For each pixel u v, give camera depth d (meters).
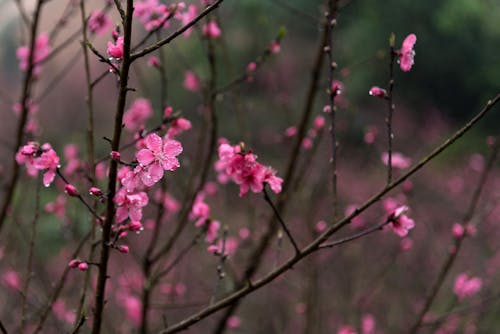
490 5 13.44
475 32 13.54
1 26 18.50
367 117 13.31
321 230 4.11
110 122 13.98
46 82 13.33
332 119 2.31
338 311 5.31
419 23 13.20
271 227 3.49
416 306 5.41
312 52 12.41
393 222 2.20
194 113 11.01
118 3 1.85
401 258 6.01
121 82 1.84
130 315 3.95
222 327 3.45
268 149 9.81
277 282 5.24
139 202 1.98
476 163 7.17
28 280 2.50
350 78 13.53
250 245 3.74
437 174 10.75
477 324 4.56
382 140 12.80
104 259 1.97
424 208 8.02
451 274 5.82
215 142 2.96
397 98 14.03
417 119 13.86
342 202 8.33
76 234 3.47
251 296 5.57
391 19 13.12
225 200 4.99
